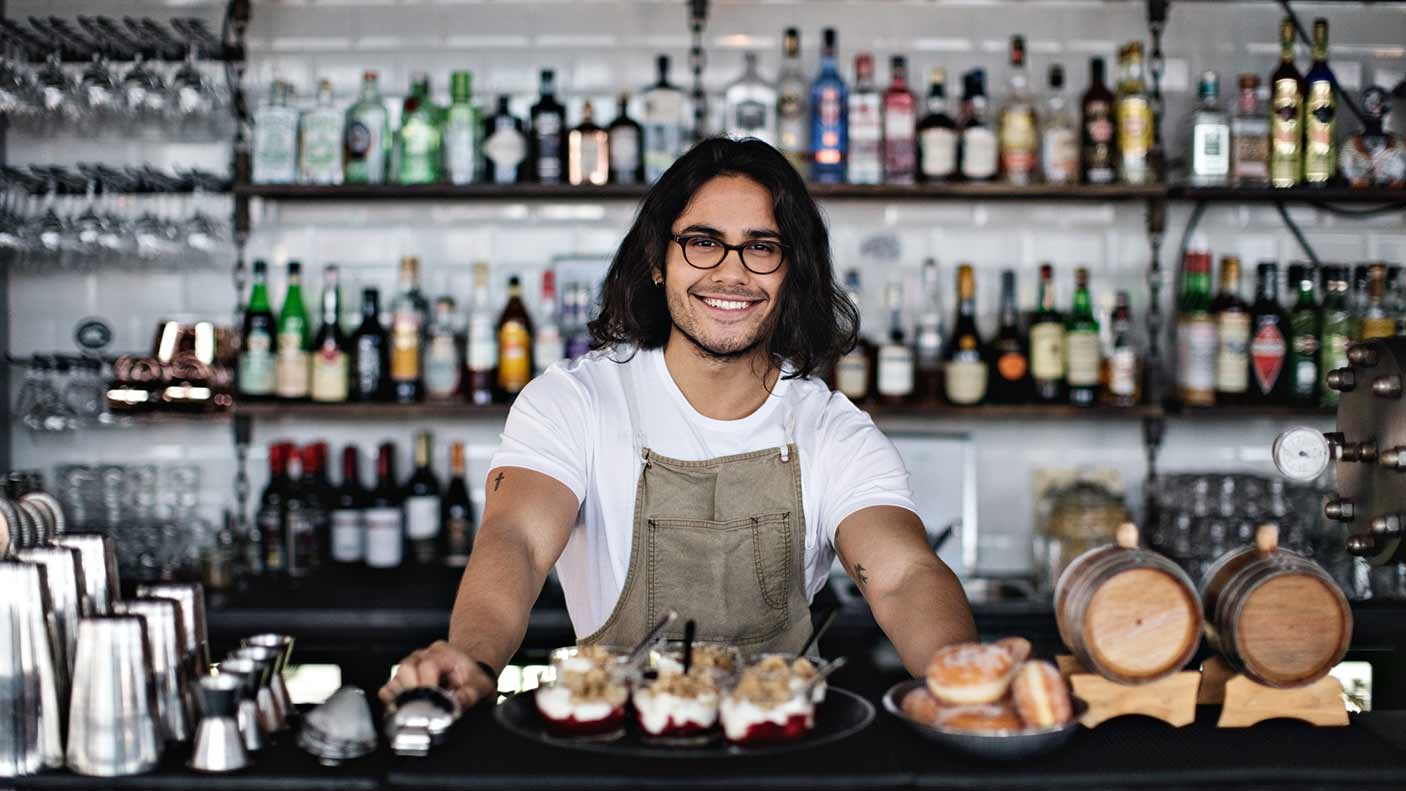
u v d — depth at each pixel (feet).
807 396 6.30
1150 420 10.91
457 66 11.21
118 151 11.23
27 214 10.82
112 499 10.18
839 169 10.24
